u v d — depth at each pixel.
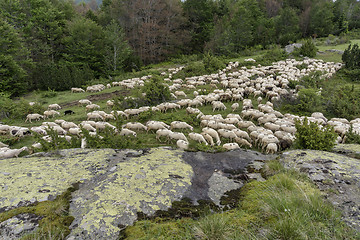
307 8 56.03
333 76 20.91
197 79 22.22
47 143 7.69
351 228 3.29
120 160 5.49
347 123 11.45
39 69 27.53
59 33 34.66
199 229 3.35
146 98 15.75
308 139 6.87
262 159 6.09
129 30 44.94
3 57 22.44
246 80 19.34
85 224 3.49
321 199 3.89
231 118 11.62
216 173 5.30
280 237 3.14
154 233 3.35
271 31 45.97
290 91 16.05
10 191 4.06
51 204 3.79
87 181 4.57
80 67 33.03
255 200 4.14
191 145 8.69
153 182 4.56
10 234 3.22
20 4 35.88
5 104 15.34
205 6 50.19
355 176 4.58
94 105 15.44
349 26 53.69
